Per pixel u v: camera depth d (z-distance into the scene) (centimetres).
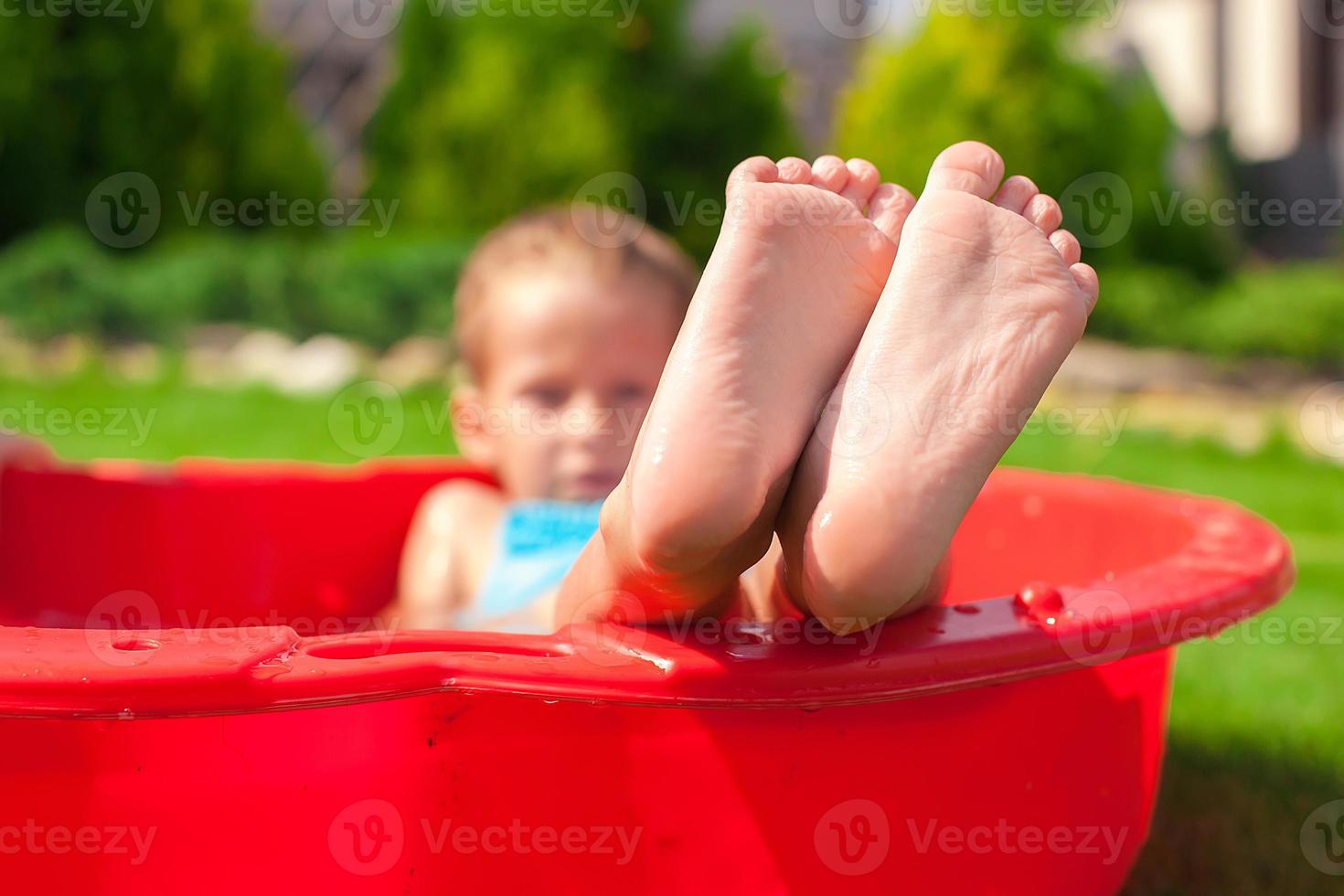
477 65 621
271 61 639
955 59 632
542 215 174
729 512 78
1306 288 622
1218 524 134
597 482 159
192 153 620
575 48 628
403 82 638
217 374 496
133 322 545
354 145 758
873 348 85
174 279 550
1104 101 655
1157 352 610
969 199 89
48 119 597
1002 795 100
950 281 87
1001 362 85
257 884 83
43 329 529
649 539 78
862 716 91
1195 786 152
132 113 608
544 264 161
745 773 89
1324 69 918
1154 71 1001
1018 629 88
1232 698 183
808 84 803
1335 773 157
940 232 88
